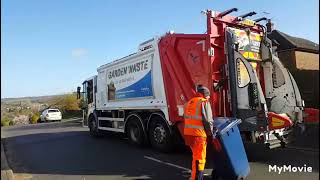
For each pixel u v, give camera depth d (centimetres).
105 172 842
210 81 895
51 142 1464
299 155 922
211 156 703
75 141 1435
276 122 809
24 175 870
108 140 1404
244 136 858
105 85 1371
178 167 852
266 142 830
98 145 1273
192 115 683
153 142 1083
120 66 1259
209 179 727
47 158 1083
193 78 941
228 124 688
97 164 937
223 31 920
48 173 873
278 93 980
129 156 1017
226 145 675
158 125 1060
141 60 1130
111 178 786
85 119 1625
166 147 1028
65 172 870
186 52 962
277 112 962
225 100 891
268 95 970
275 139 855
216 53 907
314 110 995
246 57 935
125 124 1236
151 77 1079
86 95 1584
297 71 1786
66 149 1232
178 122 991
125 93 1223
